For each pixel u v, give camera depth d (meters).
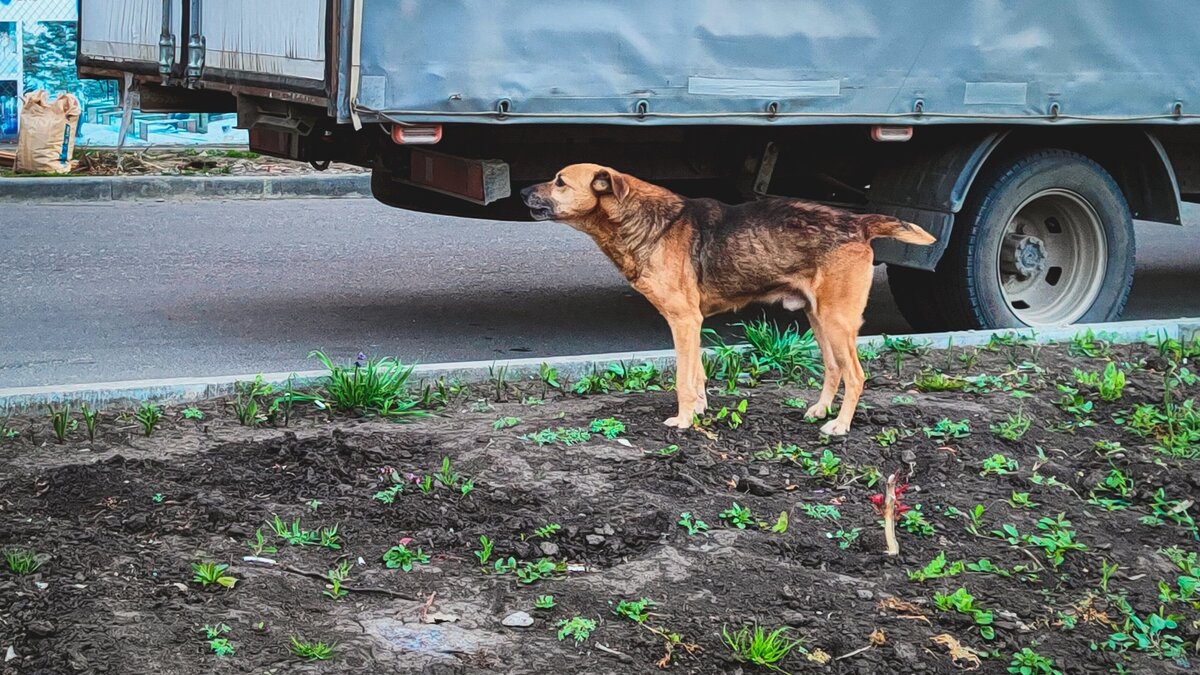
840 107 7.42
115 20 8.50
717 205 6.59
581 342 7.98
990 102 7.60
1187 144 8.20
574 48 7.09
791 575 5.71
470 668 5.32
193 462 6.13
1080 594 5.76
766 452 6.35
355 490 5.98
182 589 5.50
